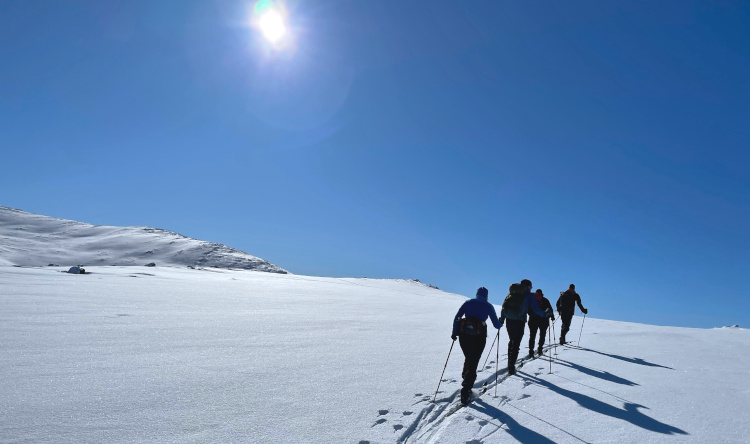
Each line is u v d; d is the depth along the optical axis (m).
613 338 13.33
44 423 4.40
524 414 5.51
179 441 4.24
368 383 6.68
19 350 7.21
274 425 4.81
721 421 5.36
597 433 4.88
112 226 154.62
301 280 42.69
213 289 23.14
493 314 6.46
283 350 8.82
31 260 103.75
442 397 6.18
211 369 6.96
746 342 13.03
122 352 7.67
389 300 25.09
